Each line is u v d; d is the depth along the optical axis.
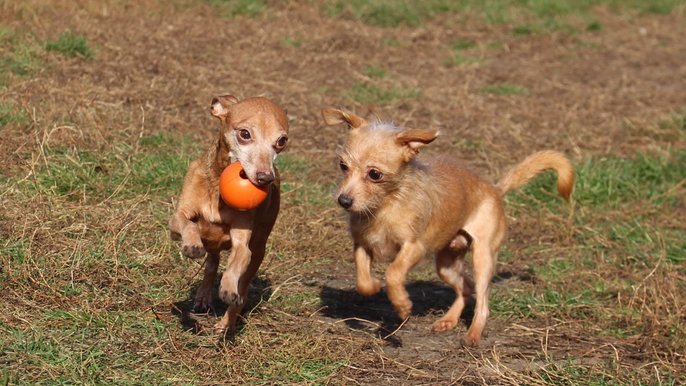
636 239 11.25
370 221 7.87
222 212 7.03
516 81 17.06
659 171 13.12
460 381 7.45
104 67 13.37
